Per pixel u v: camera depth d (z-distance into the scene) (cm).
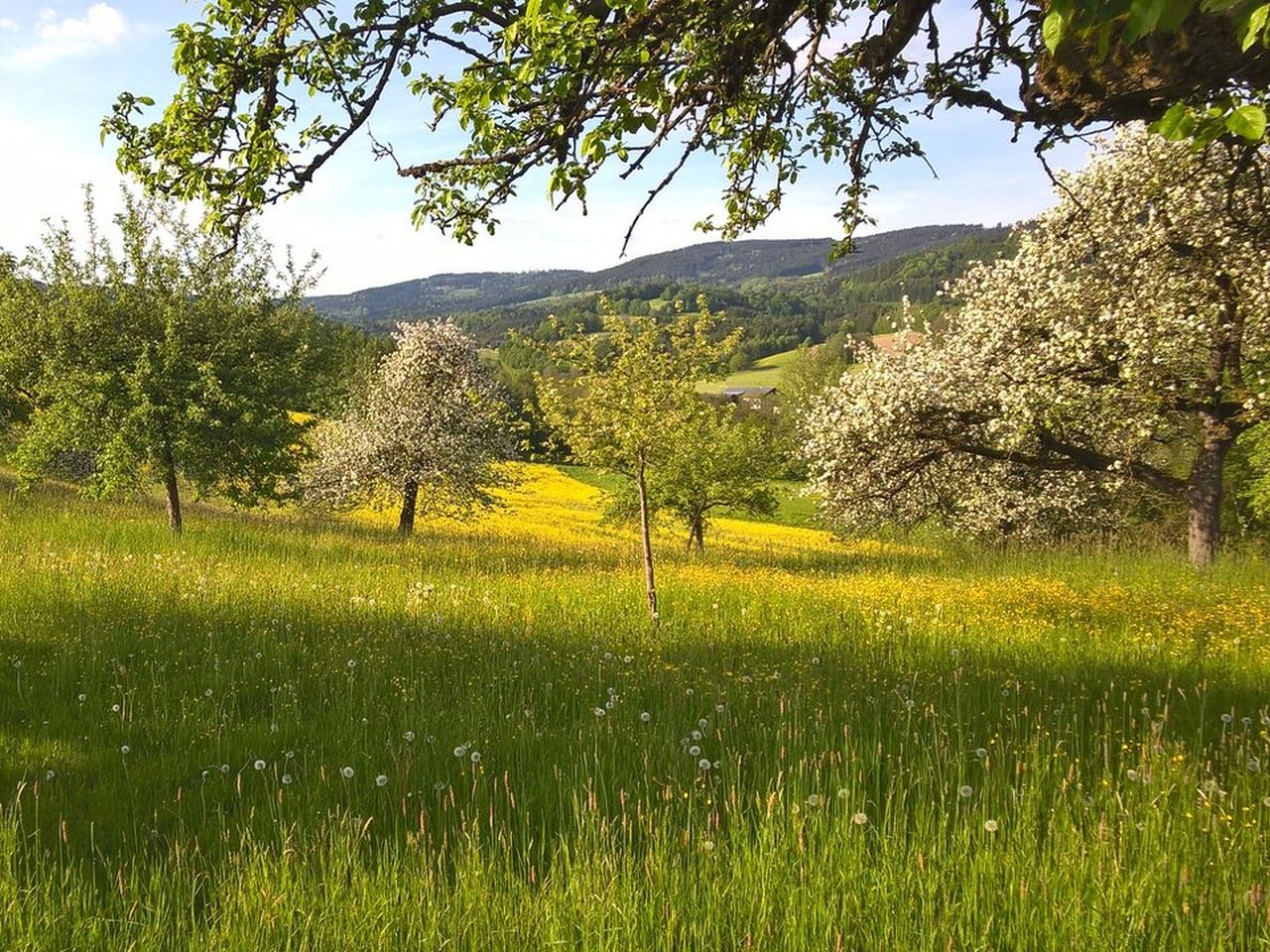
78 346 1647
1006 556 2003
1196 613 979
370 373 2886
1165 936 275
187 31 522
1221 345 1531
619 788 424
